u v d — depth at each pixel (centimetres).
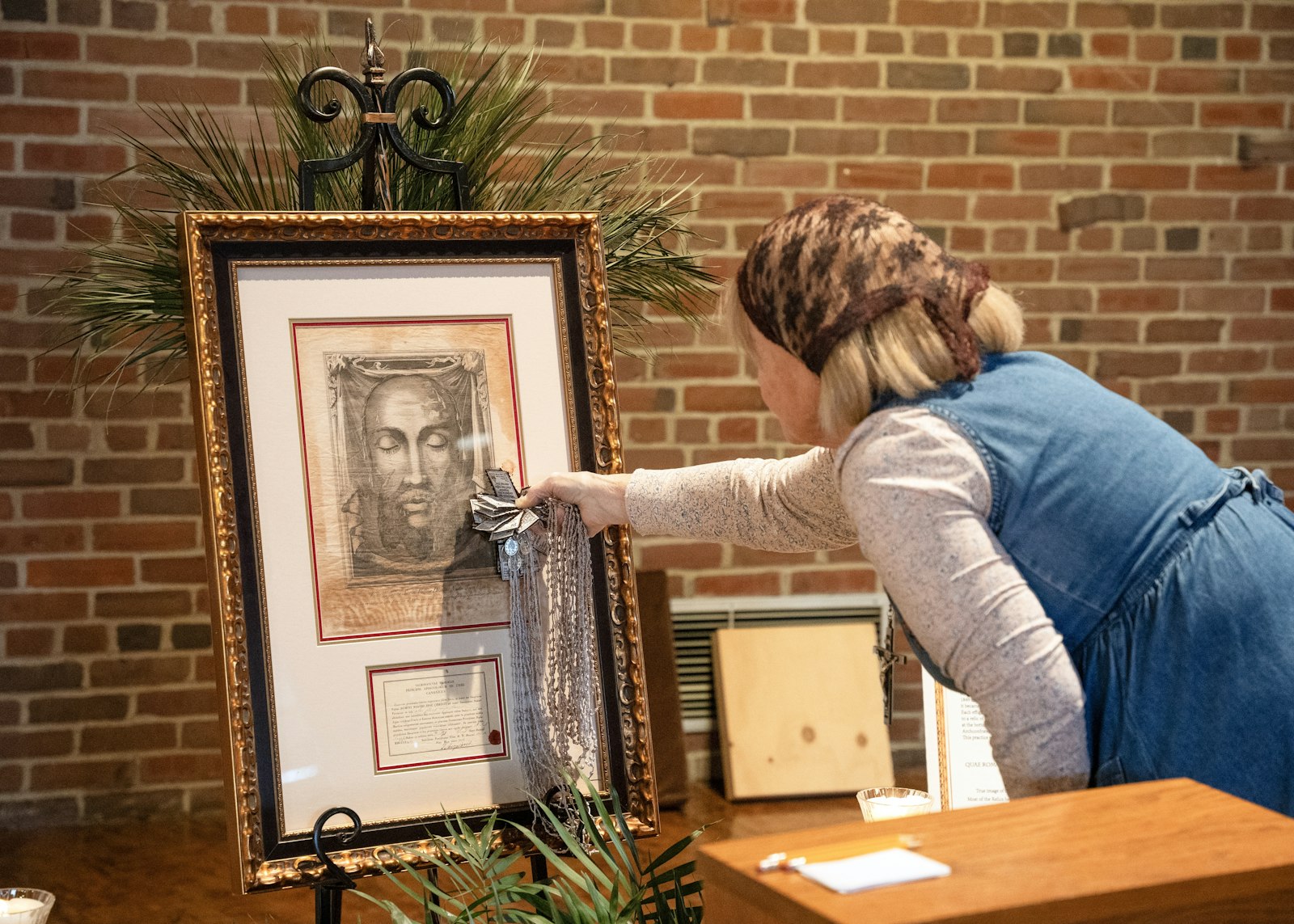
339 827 139
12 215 315
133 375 324
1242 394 380
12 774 326
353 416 146
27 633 325
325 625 141
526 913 126
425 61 246
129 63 318
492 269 153
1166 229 373
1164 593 111
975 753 182
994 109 362
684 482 156
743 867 83
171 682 334
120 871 298
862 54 356
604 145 344
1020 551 112
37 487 323
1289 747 108
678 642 367
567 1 339
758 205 355
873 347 112
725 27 348
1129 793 97
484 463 150
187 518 332
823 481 152
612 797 145
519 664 146
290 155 288
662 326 353
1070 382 118
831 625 369
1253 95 372
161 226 202
